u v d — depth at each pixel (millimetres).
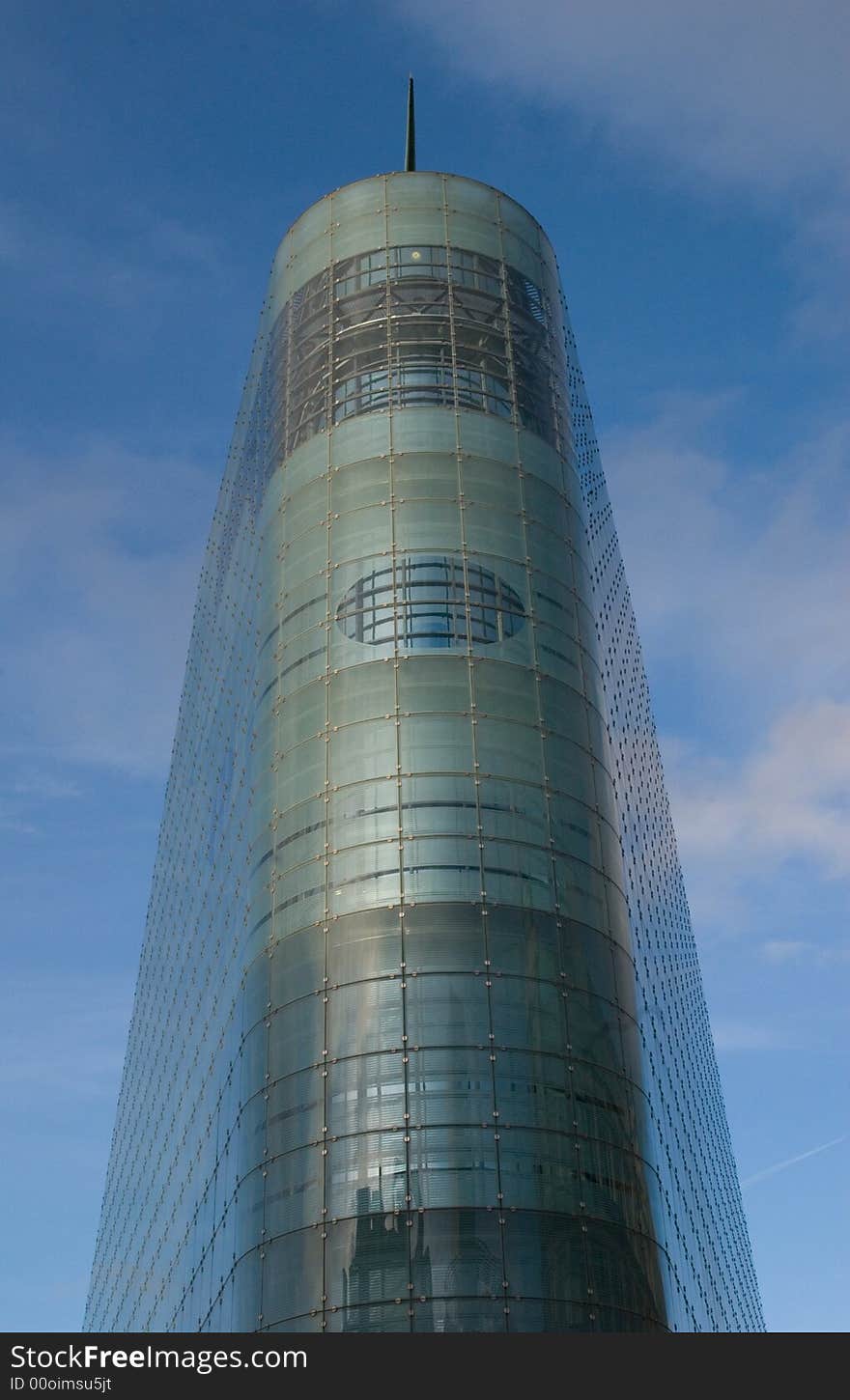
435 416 66438
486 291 71438
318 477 66688
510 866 55406
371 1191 48812
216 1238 58156
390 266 71438
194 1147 68875
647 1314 49031
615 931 57375
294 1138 51406
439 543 62719
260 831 60562
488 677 59594
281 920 56781
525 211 76312
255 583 70812
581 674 62844
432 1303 46438
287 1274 48812
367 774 57375
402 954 53219
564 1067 52000
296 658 62531
